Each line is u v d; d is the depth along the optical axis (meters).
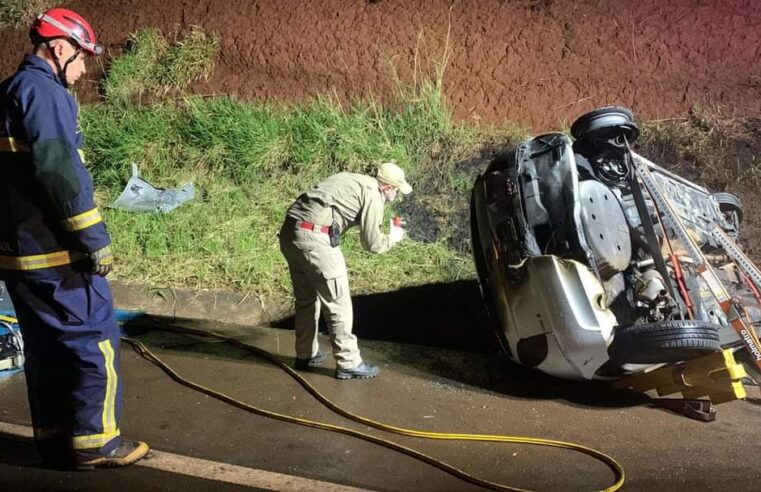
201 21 8.45
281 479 3.61
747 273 4.69
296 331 4.84
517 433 4.13
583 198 4.60
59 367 3.55
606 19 7.65
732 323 4.36
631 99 7.27
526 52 7.67
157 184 7.39
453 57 7.77
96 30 8.79
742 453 3.89
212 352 5.18
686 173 6.68
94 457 3.65
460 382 4.76
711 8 7.55
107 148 7.69
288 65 8.02
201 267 6.25
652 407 4.41
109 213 6.93
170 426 4.17
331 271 4.57
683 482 3.61
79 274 3.51
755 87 7.15
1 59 8.99
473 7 7.97
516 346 4.61
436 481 3.64
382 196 4.62
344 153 7.23
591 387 4.66
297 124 7.46
